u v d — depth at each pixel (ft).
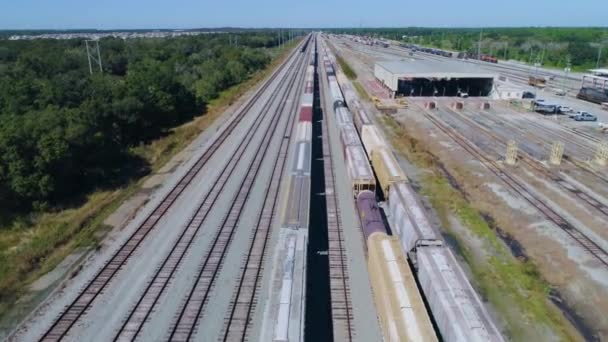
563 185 133.90
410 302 63.67
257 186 133.90
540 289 84.48
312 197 124.98
